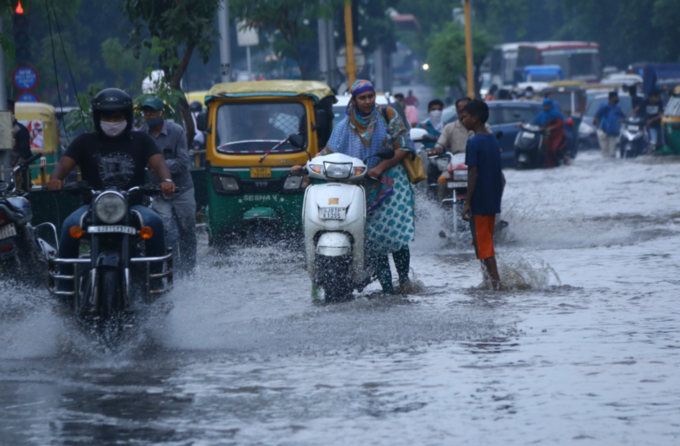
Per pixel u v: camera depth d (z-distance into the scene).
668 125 64.56
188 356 14.45
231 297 19.64
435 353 14.33
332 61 69.25
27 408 11.83
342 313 17.52
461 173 27.33
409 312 17.53
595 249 25.64
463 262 24.41
